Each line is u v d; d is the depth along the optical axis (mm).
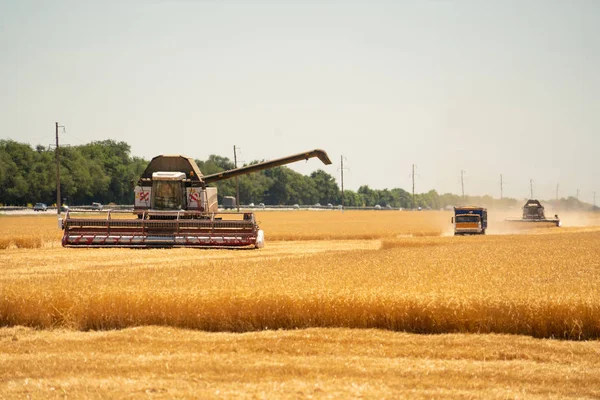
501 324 29562
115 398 20609
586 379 23266
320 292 31156
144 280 36156
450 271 41875
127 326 31219
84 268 49812
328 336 28672
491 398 21062
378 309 30219
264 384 22219
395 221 176000
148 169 71500
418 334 29359
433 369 24125
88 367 24328
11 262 54375
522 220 144625
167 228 66125
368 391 21484
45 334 29922
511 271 42688
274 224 149625
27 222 148375
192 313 30844
